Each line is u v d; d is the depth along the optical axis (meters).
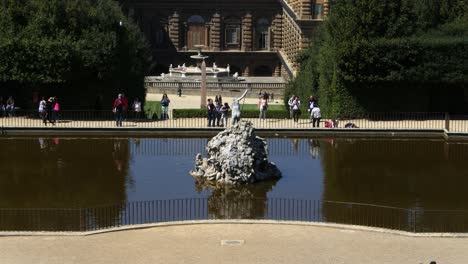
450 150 61.56
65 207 43.91
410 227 40.03
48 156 58.25
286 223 38.22
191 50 144.75
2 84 79.12
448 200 46.06
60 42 77.25
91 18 81.31
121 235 36.22
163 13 144.25
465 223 40.88
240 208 43.81
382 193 47.66
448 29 80.94
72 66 77.31
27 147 61.91
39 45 76.94
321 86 80.75
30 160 56.69
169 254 33.31
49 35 79.19
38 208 43.59
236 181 49.84
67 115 78.31
